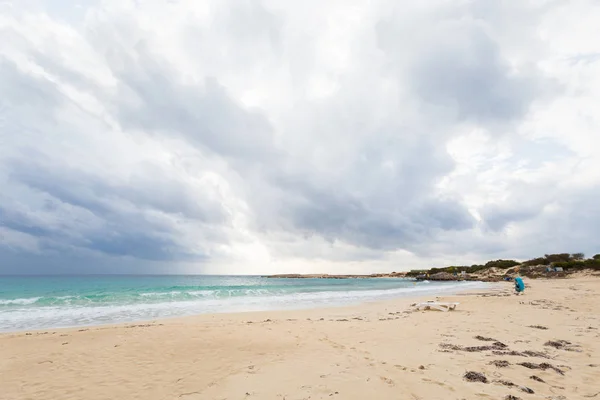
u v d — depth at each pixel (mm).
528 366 6469
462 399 4871
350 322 12906
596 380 5648
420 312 16219
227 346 8828
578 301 19031
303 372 6445
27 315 16766
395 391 5254
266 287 44562
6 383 6164
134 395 5547
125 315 16719
